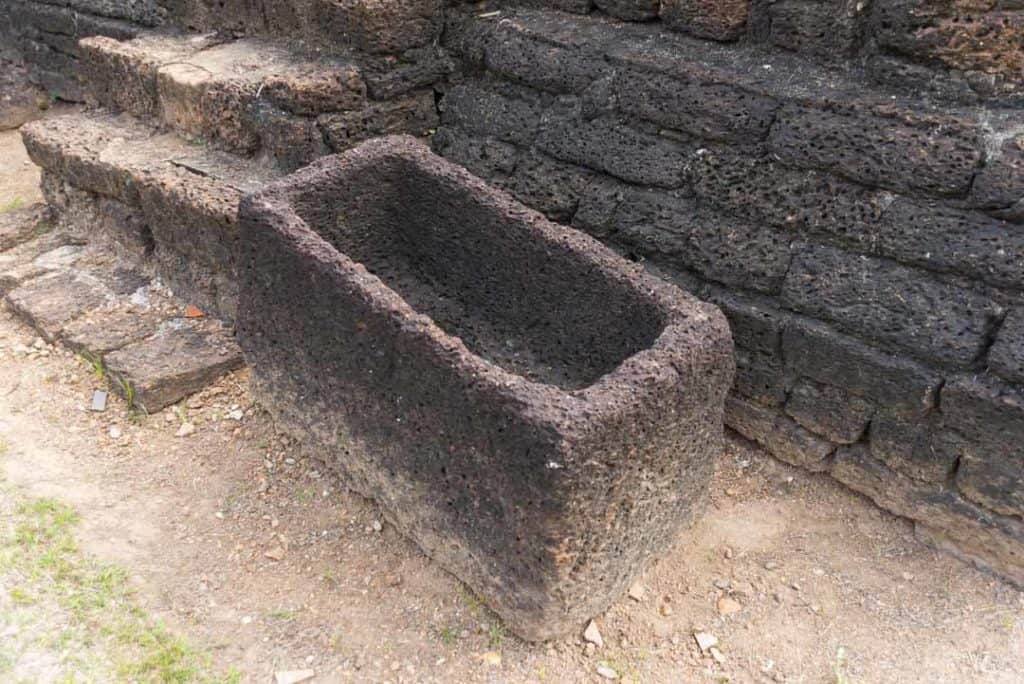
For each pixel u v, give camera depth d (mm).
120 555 3150
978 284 2922
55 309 4242
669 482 2939
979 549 3104
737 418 3553
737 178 3361
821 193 3188
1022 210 2807
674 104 3480
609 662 2863
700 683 2816
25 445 3627
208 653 2836
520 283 3510
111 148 4516
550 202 3855
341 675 2807
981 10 2941
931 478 3107
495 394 2592
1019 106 2971
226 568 3131
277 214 3148
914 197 3010
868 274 3088
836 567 3176
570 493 2535
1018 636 2926
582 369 3422
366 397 3035
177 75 4422
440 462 2857
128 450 3617
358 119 4215
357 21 4168
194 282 4227
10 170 5953
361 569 3129
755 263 3318
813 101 3176
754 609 3041
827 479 3453
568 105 3836
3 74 7016
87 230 4777
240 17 4863
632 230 3611
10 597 2926
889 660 2873
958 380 2928
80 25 6164
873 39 3232
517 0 4363
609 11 4051
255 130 4223
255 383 3492
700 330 2857
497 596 2885
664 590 3096
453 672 2816
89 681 2689
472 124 4195
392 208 3742
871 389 3115
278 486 3422
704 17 3658
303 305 3119
